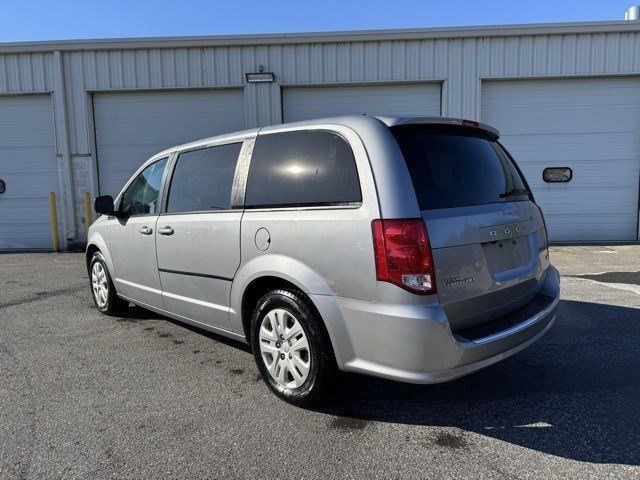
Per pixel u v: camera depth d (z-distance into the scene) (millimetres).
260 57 10961
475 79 10727
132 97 11422
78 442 2834
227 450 2732
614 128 10812
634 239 11023
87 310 5777
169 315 4391
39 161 11672
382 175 2762
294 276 3027
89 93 11391
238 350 4348
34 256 10688
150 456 2686
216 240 3633
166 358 4164
